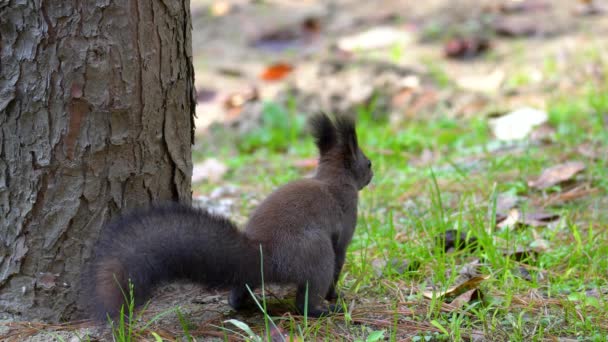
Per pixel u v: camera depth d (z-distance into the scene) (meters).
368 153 14.71
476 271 8.84
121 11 7.49
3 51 7.46
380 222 10.84
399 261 9.09
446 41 21.89
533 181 12.04
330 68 20.67
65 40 7.41
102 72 7.52
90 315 7.43
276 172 14.46
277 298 8.41
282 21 24.36
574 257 8.98
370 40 22.08
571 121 15.05
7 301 7.87
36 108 7.54
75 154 7.65
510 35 21.86
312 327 7.47
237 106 19.48
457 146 15.11
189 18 8.27
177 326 7.77
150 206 7.22
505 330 7.48
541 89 18.14
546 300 8.05
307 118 18.38
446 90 18.91
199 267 7.09
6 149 7.64
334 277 8.39
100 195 7.80
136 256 6.90
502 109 16.97
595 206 10.88
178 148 8.34
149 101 7.88
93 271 7.04
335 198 8.50
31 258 7.80
